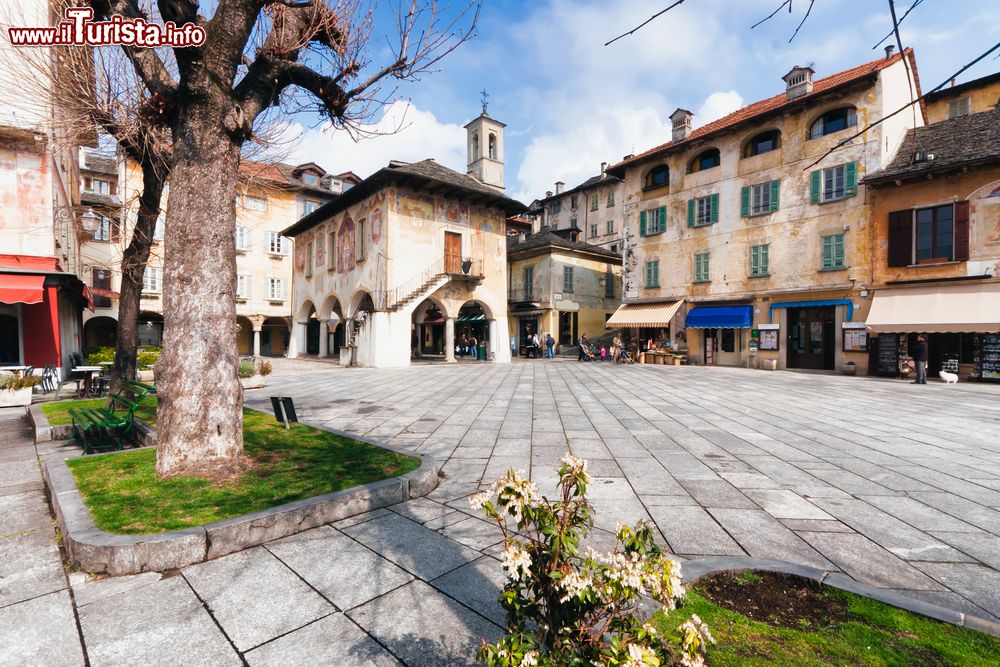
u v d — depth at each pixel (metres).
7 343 12.16
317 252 27.92
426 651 2.18
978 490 4.53
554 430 7.23
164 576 2.88
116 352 8.95
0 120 10.62
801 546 3.31
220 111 4.72
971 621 2.28
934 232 16.17
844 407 9.67
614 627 1.63
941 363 16.25
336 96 5.91
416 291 21.20
